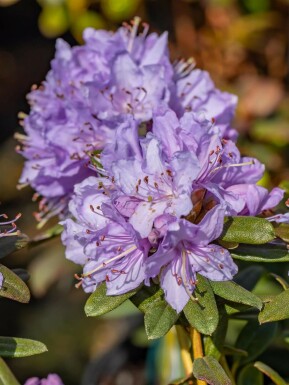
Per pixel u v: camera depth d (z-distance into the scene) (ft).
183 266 1.24
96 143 1.45
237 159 1.30
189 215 1.24
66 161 1.46
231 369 1.50
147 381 2.07
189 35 2.33
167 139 1.25
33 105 1.54
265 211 1.35
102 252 1.27
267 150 2.23
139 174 1.24
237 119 2.26
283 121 2.27
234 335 1.91
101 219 1.28
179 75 1.52
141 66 1.44
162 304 1.24
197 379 1.32
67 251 1.33
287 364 1.84
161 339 2.01
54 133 1.45
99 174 1.40
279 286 1.83
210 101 1.47
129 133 1.27
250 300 1.22
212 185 1.24
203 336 1.40
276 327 1.52
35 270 2.16
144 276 1.23
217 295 1.29
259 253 1.30
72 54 1.49
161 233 1.22
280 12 2.31
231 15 2.31
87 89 1.42
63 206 1.54
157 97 1.43
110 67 1.44
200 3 2.32
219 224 1.21
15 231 1.38
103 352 2.34
